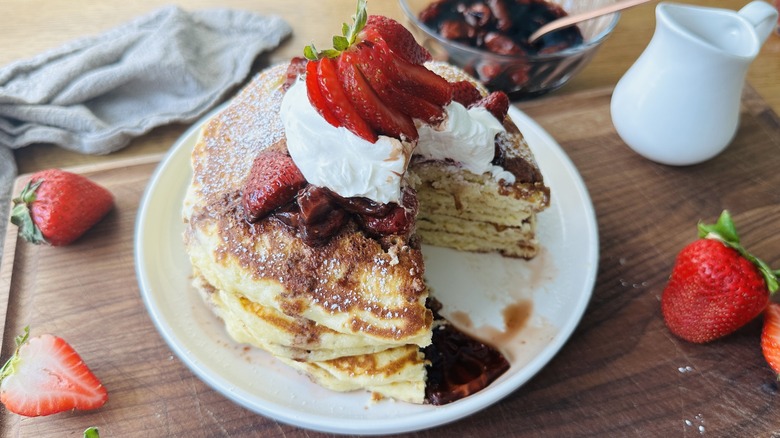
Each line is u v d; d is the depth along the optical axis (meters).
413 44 0.23
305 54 0.20
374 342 0.23
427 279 0.29
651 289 0.28
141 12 0.41
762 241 0.30
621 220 0.31
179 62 0.36
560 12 0.36
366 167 0.22
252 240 0.23
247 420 0.24
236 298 0.24
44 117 0.34
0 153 0.33
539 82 0.36
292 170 0.23
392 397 0.24
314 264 0.23
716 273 0.24
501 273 0.29
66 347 0.25
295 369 0.25
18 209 0.28
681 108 0.30
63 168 0.33
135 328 0.27
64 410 0.24
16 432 0.24
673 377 0.25
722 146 0.31
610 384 0.25
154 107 0.36
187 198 0.26
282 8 0.42
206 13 0.40
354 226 0.24
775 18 0.29
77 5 0.41
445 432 0.24
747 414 0.24
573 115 0.36
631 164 0.33
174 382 0.25
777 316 0.25
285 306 0.23
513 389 0.23
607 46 0.41
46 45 0.39
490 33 0.35
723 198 0.32
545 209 0.30
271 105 0.28
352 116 0.21
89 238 0.30
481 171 0.28
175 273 0.28
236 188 0.25
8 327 0.27
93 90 0.35
